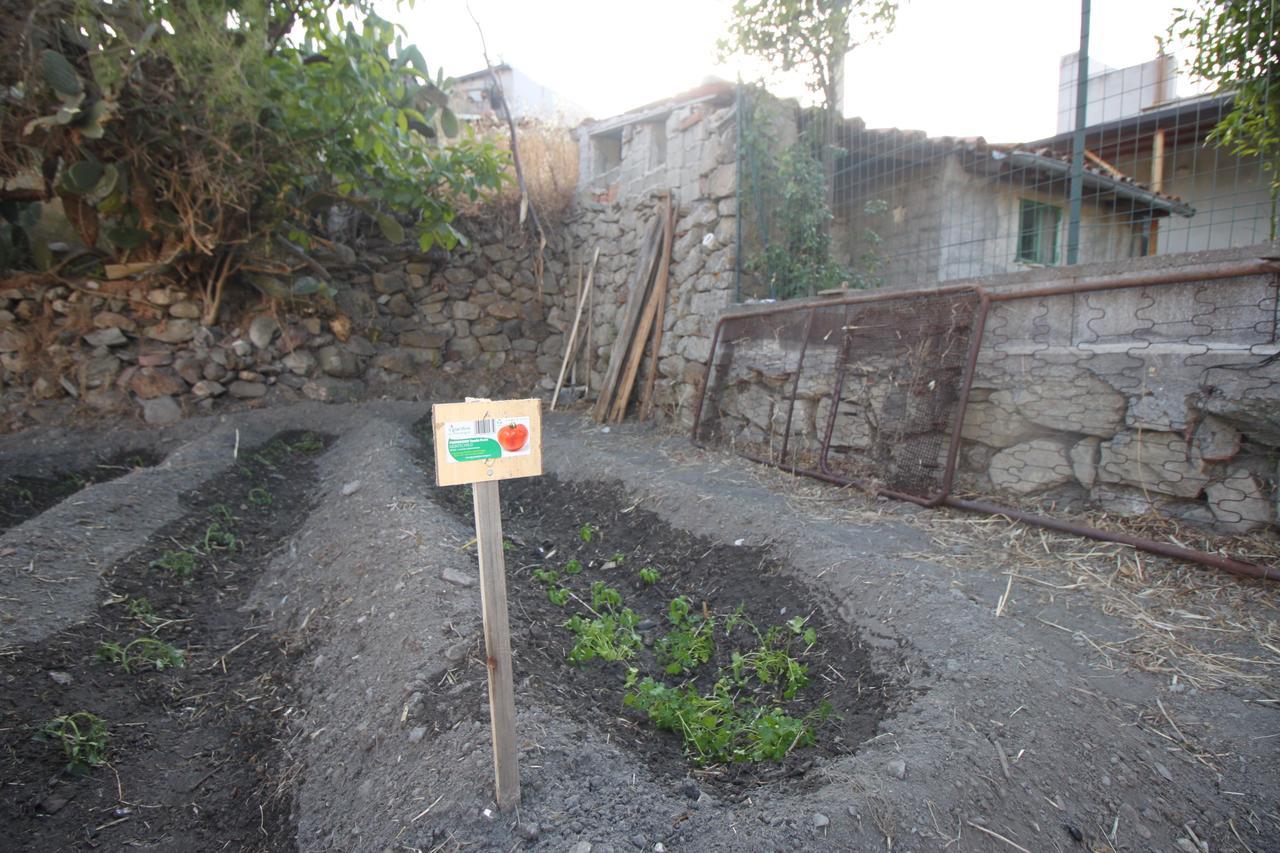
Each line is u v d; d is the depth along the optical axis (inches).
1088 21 164.9
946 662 101.5
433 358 347.9
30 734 98.8
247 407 293.9
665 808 77.9
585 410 336.8
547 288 374.9
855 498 183.9
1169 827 81.9
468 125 294.0
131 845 87.2
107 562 148.4
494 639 73.5
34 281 269.7
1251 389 129.6
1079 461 156.5
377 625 120.6
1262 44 139.3
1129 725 94.5
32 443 249.9
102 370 274.8
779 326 227.9
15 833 85.6
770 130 255.8
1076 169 171.8
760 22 244.7
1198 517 138.9
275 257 289.9
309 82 235.9
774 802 77.9
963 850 73.7
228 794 96.0
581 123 369.1
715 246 263.4
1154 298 144.6
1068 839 78.1
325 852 80.2
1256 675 103.4
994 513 160.4
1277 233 182.1
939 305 179.0
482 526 72.2
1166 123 301.4
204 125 225.1
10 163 214.8
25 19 185.5
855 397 201.2
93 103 200.8
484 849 72.4
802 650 119.9
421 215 325.1
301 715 108.3
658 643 127.6
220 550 174.4
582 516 198.1
